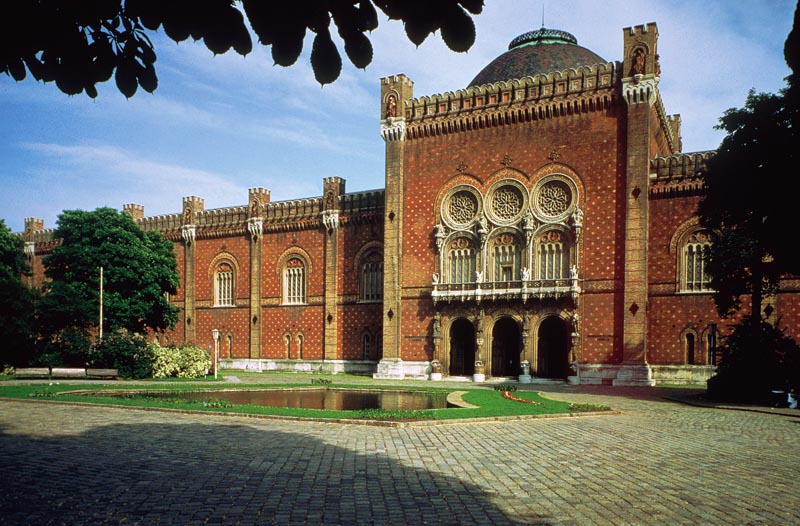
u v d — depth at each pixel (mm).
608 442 18953
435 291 57969
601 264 52031
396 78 61625
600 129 52906
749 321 37062
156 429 20797
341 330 67188
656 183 51906
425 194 60125
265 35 5027
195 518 10477
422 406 32219
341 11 5047
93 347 48094
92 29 5328
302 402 34219
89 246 62625
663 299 51188
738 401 34344
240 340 74125
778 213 11898
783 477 14102
